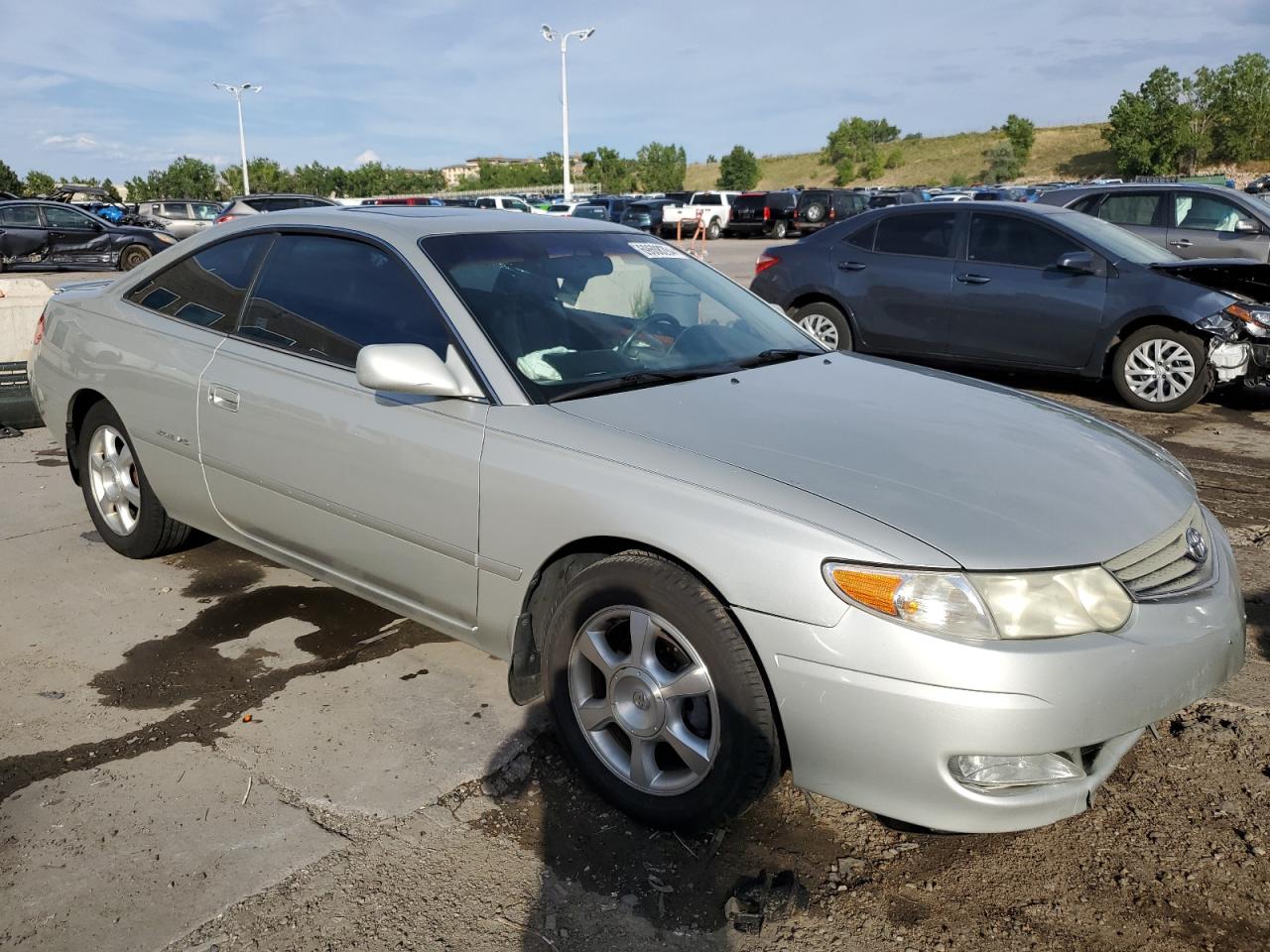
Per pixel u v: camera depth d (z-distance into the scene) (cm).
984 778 222
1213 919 231
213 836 255
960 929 228
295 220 367
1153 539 247
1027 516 238
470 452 283
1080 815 270
